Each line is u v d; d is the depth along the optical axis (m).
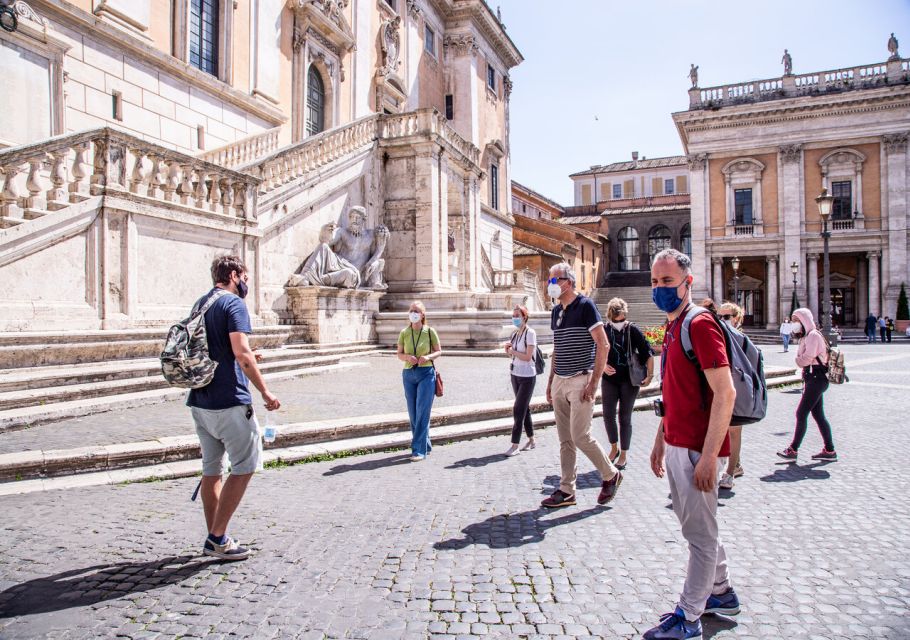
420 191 20.20
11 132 12.40
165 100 16.44
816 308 40.16
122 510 4.81
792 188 40.47
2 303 8.34
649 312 43.19
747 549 4.18
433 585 3.53
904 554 4.07
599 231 61.19
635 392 6.62
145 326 10.51
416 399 6.89
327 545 4.15
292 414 8.14
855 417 9.98
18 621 3.07
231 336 3.80
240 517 4.72
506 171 42.34
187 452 6.25
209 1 18.55
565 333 5.14
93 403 7.66
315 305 15.44
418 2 32.66
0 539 4.12
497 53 41.12
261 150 19.03
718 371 2.93
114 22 14.82
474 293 19.48
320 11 23.16
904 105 38.09
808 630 3.04
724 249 42.22
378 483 5.79
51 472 5.52
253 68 20.08
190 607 3.24
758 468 6.60
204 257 12.16
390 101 29.92
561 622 3.10
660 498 5.39
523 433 8.45
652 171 67.06
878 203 39.03
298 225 16.11
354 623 3.08
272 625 3.05
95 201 9.70
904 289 37.59
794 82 41.03
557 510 5.00
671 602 3.34
